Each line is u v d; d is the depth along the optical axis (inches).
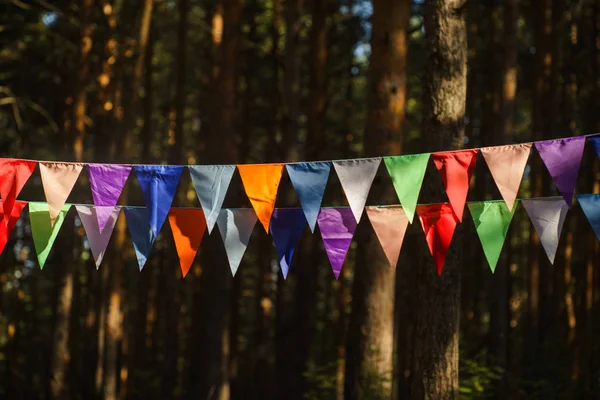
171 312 812.6
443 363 335.3
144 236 281.9
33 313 995.9
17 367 936.3
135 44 626.5
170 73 1014.4
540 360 699.4
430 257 342.0
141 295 904.9
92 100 834.2
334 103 982.4
